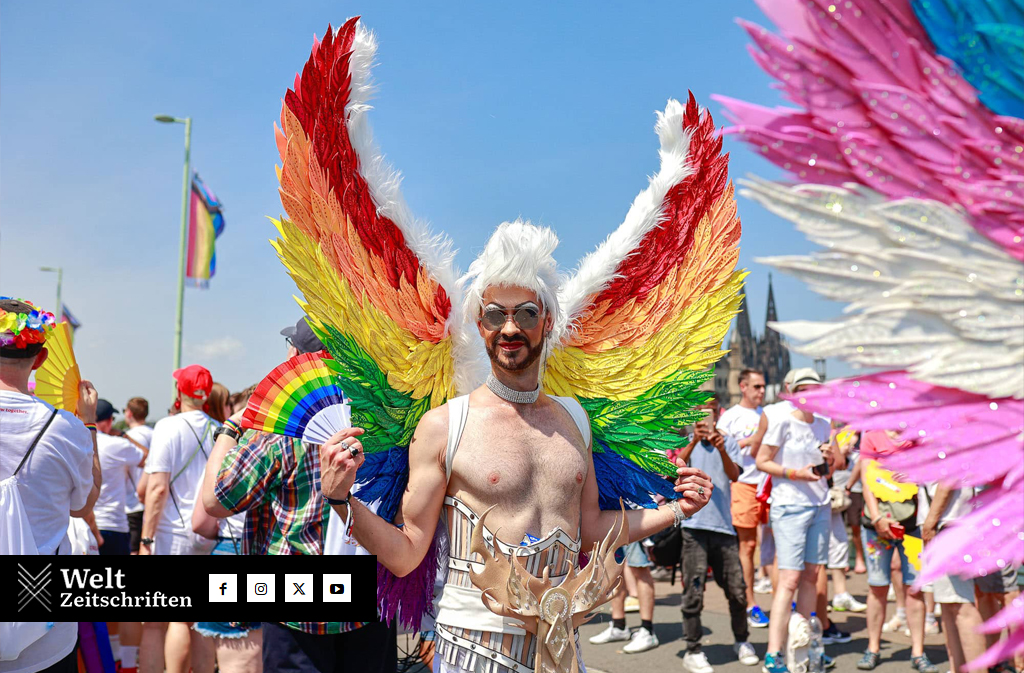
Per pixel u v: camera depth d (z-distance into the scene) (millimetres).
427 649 2703
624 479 2258
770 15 974
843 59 959
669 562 5238
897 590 5918
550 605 1771
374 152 1987
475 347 2211
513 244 1891
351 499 1765
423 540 1871
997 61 949
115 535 4805
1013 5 953
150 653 4023
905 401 965
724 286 2252
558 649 1766
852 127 956
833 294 952
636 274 2334
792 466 4723
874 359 941
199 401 4219
